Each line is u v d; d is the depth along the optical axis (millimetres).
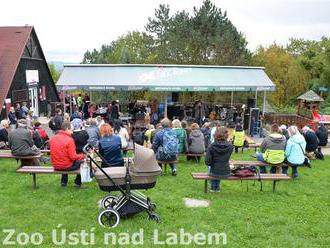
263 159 9859
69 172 8203
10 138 9961
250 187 9117
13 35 28109
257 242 5992
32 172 8250
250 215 7133
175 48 31922
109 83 18531
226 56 30203
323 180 10102
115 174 6660
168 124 9969
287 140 10906
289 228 6555
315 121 18906
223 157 8133
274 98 39031
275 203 7895
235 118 20688
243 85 19625
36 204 7461
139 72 19766
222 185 9242
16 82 26328
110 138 7672
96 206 7391
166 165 10625
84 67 20062
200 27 33688
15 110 22344
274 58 42781
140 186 6781
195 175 8406
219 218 6957
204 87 19047
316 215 7258
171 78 19422
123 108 24406
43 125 22266
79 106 24859
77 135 9391
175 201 7828
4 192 8227
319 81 41625
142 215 7035
